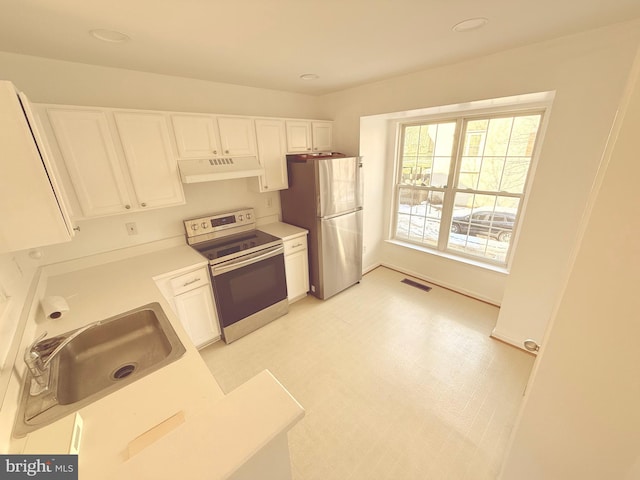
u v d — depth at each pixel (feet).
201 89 7.71
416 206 11.58
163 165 6.61
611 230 2.27
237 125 7.70
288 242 9.00
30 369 3.13
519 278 7.13
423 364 7.07
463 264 10.21
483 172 9.32
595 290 2.47
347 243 10.25
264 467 1.87
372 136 10.52
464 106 7.55
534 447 3.37
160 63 6.06
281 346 7.88
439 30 4.83
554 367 2.92
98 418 2.80
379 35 4.97
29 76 5.38
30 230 3.13
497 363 7.05
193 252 7.66
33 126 2.93
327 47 5.47
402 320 8.93
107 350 4.51
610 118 5.17
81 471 2.26
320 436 5.37
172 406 2.92
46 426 2.70
